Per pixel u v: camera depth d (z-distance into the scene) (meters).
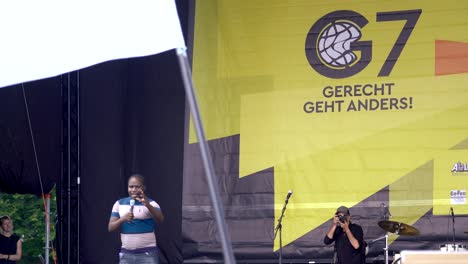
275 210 10.03
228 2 10.30
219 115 10.23
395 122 9.83
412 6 9.86
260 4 10.24
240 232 10.08
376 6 9.96
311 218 9.95
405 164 9.77
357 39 9.99
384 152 9.84
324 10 10.11
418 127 9.77
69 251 10.65
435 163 9.70
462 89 9.70
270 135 10.12
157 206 9.39
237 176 10.14
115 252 10.62
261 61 10.20
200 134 3.21
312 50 10.10
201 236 10.11
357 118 9.94
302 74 10.12
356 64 9.98
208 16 10.34
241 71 10.23
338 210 9.27
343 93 9.99
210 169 3.21
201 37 10.34
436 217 9.65
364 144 9.89
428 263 7.43
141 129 10.65
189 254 10.14
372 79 9.92
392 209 9.77
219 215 3.20
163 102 10.60
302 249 9.94
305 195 9.99
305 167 10.02
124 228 9.42
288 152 10.06
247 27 10.26
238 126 10.20
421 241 9.66
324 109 10.03
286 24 10.18
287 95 10.12
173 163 10.55
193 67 10.32
